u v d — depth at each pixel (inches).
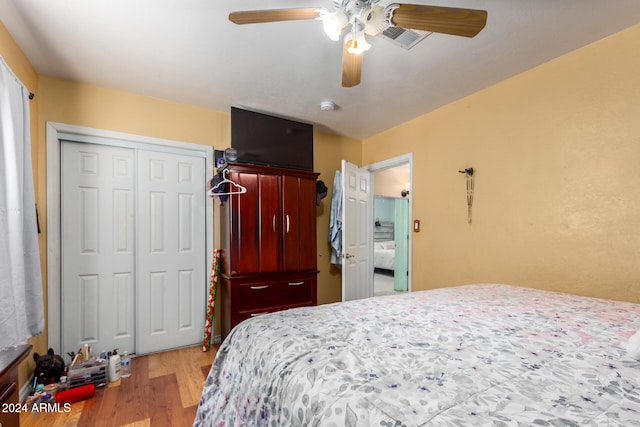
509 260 94.8
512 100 94.3
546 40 75.8
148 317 108.0
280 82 97.8
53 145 93.0
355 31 57.4
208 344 111.6
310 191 124.0
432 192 120.8
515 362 34.2
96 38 74.2
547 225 85.8
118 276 104.7
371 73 92.0
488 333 44.2
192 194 117.0
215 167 120.5
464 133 108.9
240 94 106.5
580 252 79.0
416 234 127.4
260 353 41.7
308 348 39.2
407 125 133.3
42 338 88.5
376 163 151.7
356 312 55.6
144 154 108.3
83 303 99.1
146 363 99.7
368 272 155.6
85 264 99.5
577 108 79.7
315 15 53.4
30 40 74.4
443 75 93.3
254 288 109.3
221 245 120.0
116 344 103.7
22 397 76.4
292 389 32.2
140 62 85.7
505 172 96.3
